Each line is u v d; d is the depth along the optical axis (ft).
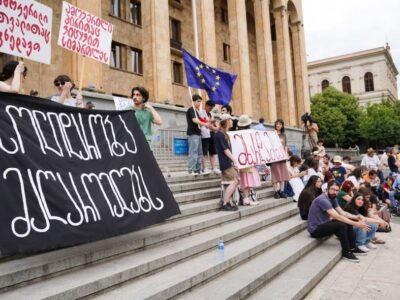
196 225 18.76
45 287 10.88
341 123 155.53
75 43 17.76
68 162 13.48
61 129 14.01
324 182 35.65
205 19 66.59
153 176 16.42
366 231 25.00
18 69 14.26
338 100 166.30
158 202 15.83
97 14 45.06
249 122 28.17
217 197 26.12
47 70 53.26
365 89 227.61
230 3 77.51
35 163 12.41
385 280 18.75
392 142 167.73
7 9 14.24
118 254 14.14
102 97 41.22
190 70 31.24
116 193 14.37
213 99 32.09
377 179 41.04
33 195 11.79
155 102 52.47
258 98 111.14
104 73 65.92
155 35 54.13
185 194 23.68
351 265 21.36
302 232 24.77
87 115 15.24
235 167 23.21
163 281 13.02
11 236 10.69
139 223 14.44
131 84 71.72
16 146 12.18
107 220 13.35
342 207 28.25
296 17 107.76
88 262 12.96
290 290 15.40
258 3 87.71
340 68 233.55
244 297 14.12
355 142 174.29
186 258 15.67
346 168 44.68
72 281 11.41
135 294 11.74
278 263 17.38
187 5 90.17
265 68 85.30
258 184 25.98
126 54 72.59
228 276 15.30
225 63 99.25
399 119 173.58
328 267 19.97
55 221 11.90
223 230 19.61
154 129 37.76
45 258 12.37
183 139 40.45
